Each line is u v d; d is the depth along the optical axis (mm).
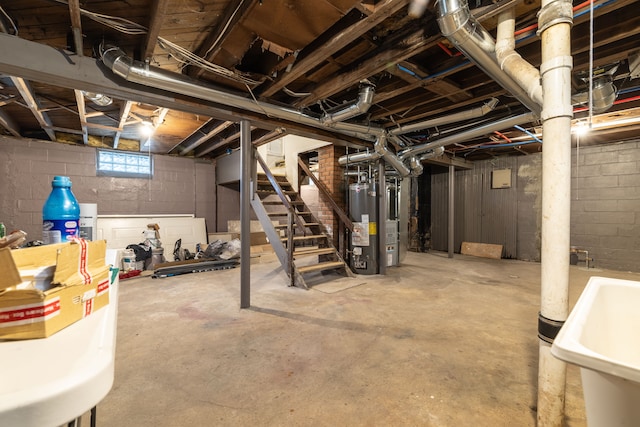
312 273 4480
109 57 1951
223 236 6129
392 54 2074
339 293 3426
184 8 1758
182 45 2186
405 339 2227
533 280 4070
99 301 642
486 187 6211
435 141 3924
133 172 5492
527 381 1703
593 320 748
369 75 2342
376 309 2879
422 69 2336
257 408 1472
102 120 4145
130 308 2910
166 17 1846
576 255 5039
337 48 1946
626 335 916
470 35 1582
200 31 2010
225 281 3961
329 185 4734
